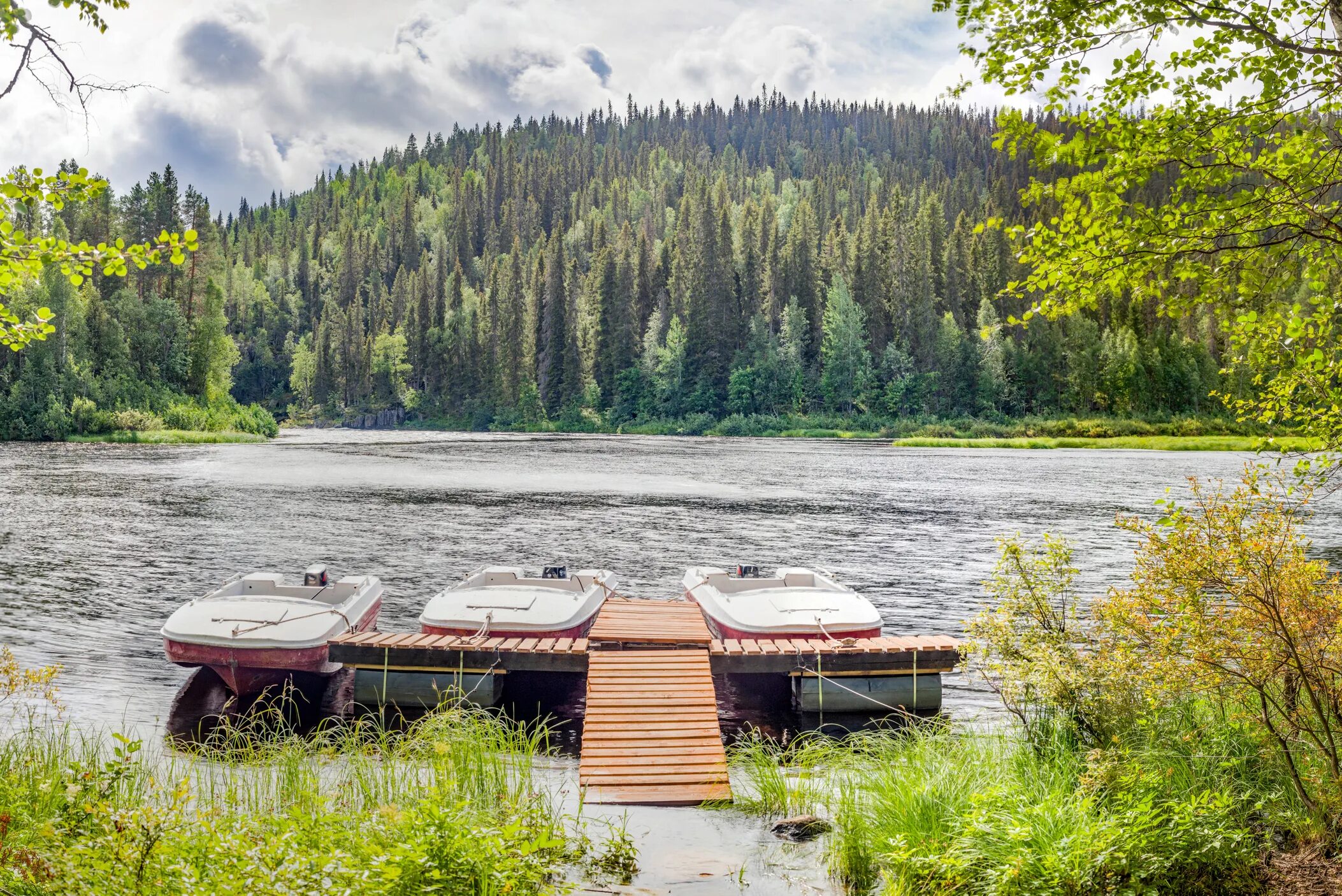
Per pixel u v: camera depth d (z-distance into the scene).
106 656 12.84
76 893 4.31
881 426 93.81
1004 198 136.62
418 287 140.00
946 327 97.56
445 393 119.50
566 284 124.31
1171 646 6.21
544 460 55.62
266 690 11.38
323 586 13.43
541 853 6.20
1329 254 5.70
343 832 5.59
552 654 11.06
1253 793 6.35
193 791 7.68
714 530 26.14
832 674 11.04
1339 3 5.20
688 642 11.38
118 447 61.75
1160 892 5.18
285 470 45.78
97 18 6.25
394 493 35.12
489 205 188.88
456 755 7.98
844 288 100.44
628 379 106.56
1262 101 5.29
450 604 12.73
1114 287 5.83
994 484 40.47
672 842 6.83
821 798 7.73
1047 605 7.85
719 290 103.56
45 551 21.25
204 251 86.69
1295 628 5.75
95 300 74.50
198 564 20.00
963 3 5.53
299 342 137.25
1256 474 6.09
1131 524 6.52
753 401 100.25
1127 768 6.44
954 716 10.93
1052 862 5.34
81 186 5.86
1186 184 5.52
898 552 22.73
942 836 6.16
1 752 7.86
